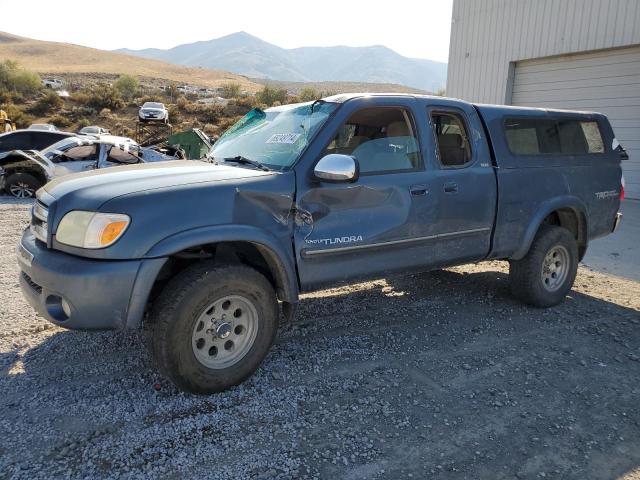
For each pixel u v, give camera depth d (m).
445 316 5.02
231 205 3.37
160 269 3.14
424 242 4.32
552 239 5.17
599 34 13.26
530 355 4.20
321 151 3.77
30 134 14.38
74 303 3.06
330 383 3.64
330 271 3.89
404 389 3.59
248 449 2.88
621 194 6.01
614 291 6.09
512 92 16.09
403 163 4.21
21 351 3.99
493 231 4.79
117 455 2.79
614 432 3.18
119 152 12.51
